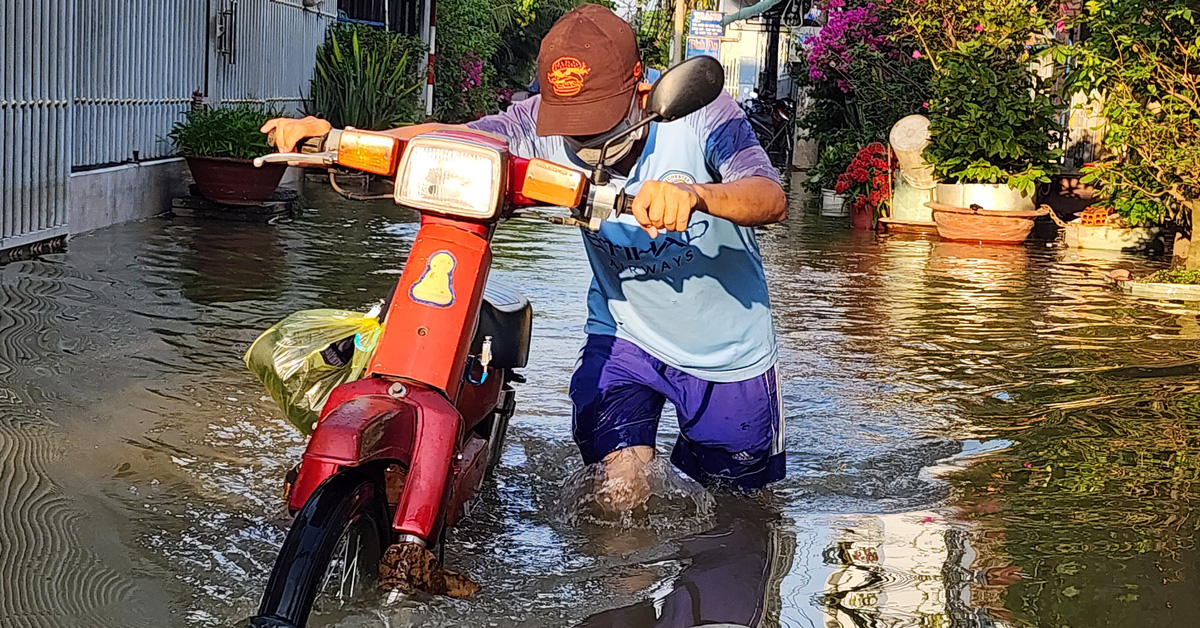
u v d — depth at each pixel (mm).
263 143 11172
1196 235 10109
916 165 13336
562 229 11945
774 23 29828
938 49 15484
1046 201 14508
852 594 3266
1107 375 6223
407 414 2848
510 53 42312
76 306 6637
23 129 8156
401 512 2838
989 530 3816
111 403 4828
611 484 3889
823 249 11547
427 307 2961
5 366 5246
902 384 5910
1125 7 10211
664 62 36219
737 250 3768
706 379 3891
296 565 2527
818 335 7094
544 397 5410
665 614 3107
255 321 6559
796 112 23688
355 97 18500
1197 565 3514
